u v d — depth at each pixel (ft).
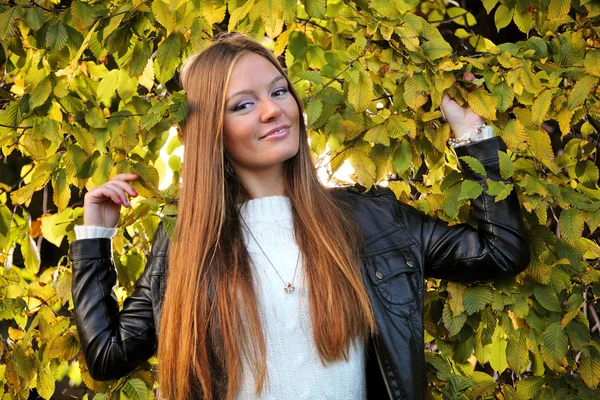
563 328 7.07
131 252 8.07
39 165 7.36
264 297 6.45
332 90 7.11
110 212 7.12
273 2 6.93
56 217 8.59
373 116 7.24
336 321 6.32
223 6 7.31
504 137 6.93
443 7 11.21
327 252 6.53
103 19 7.20
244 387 6.37
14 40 7.70
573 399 7.29
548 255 7.17
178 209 6.79
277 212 6.82
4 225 8.65
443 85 6.82
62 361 7.99
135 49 7.26
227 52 6.67
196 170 6.72
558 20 7.36
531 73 6.85
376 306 6.52
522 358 7.14
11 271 8.55
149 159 7.89
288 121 6.66
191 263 6.56
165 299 6.68
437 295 7.48
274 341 6.37
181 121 6.91
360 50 7.32
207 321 6.45
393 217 6.86
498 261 6.52
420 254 6.70
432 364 7.30
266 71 6.65
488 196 6.63
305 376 6.33
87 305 6.91
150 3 7.13
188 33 7.41
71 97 7.50
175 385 6.55
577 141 7.67
